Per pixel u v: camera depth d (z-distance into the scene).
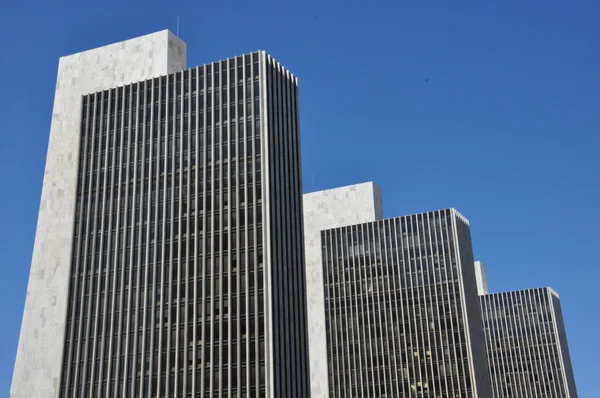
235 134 119.25
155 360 108.75
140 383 107.94
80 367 113.00
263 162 115.50
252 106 120.12
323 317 177.00
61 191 130.25
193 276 112.25
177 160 121.44
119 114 129.50
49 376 116.62
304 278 119.31
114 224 121.31
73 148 133.00
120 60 136.62
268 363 102.56
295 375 108.44
